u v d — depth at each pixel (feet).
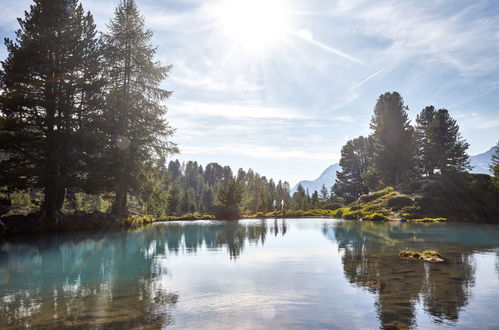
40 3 75.51
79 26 78.28
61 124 71.87
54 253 39.50
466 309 17.22
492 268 27.96
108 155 77.66
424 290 21.01
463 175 142.10
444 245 44.55
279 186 296.10
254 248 42.55
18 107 69.10
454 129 184.85
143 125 87.76
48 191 69.31
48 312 17.11
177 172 498.69
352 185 248.93
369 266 29.37
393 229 74.69
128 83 88.69
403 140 176.96
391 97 184.65
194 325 15.19
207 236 59.88
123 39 89.71
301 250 40.29
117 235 61.87
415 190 140.56
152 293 20.85
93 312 17.10
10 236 58.29
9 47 72.69
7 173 65.16
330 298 19.40
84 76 75.77
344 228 79.05
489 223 97.45
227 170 474.49
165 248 43.21
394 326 14.96
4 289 22.22
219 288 21.93
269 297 19.71
